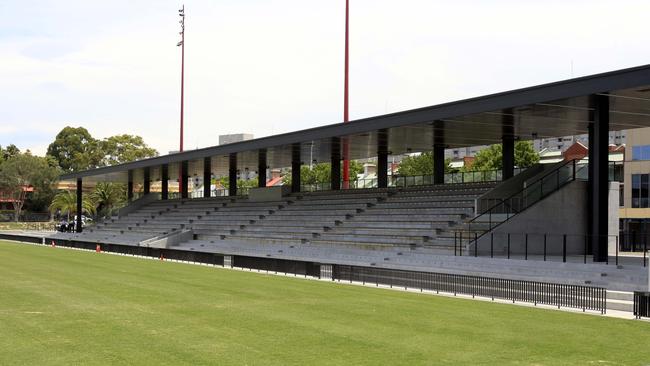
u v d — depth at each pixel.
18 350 14.66
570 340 16.61
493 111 33.41
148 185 89.44
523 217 38.06
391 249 41.97
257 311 21.09
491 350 15.33
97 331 17.08
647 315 20.19
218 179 162.12
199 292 26.28
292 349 15.12
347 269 31.69
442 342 16.19
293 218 57.59
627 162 82.75
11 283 28.78
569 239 39.31
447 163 101.75
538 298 23.64
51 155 167.25
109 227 82.56
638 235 47.62
